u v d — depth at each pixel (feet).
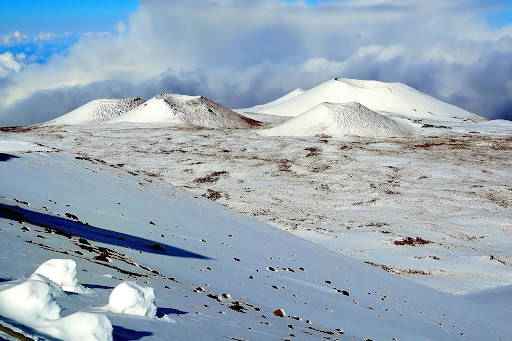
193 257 70.79
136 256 59.26
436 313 87.81
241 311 45.85
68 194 90.94
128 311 28.19
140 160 278.05
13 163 100.89
